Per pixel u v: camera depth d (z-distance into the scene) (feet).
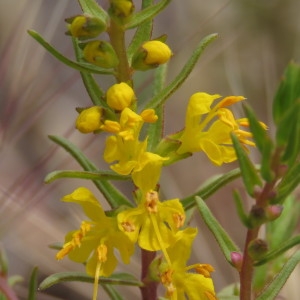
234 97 0.62
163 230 0.61
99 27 0.61
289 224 0.72
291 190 0.58
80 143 0.99
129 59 0.63
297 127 0.56
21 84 0.86
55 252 0.86
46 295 0.82
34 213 0.87
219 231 0.60
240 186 0.98
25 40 0.89
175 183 0.98
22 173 0.95
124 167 0.61
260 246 0.59
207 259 0.88
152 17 0.62
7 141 0.85
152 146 0.64
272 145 0.57
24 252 0.86
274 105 0.57
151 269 0.63
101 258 0.61
